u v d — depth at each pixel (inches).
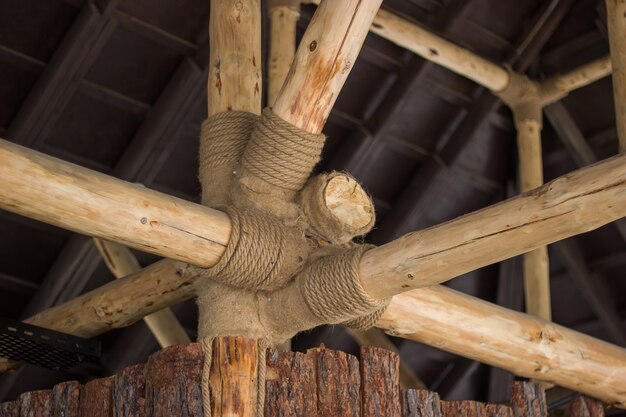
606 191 130.1
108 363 277.9
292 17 232.8
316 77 157.9
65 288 265.6
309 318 156.6
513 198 140.3
